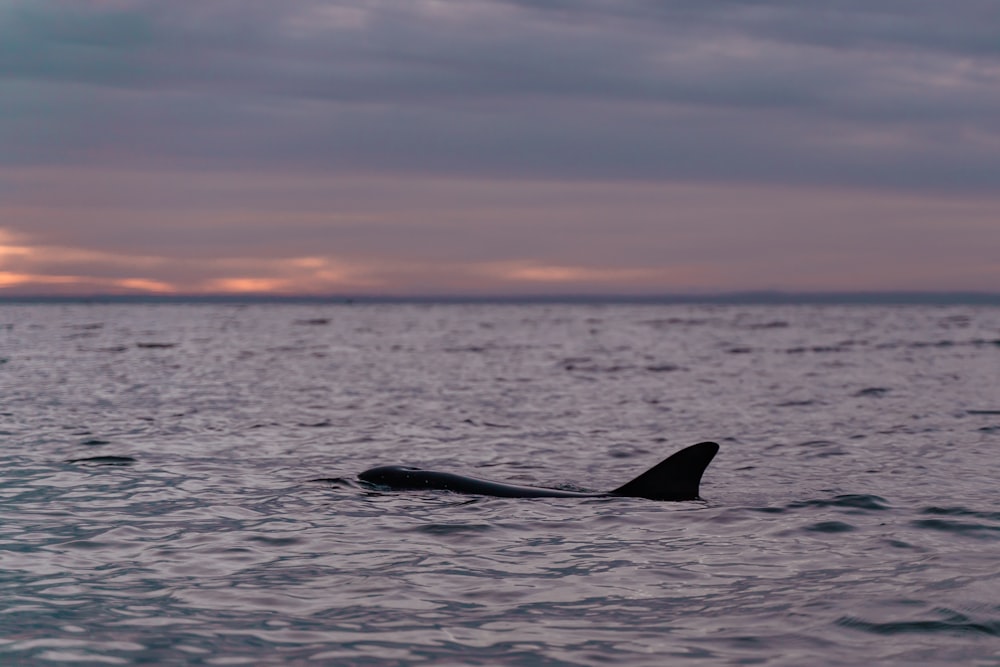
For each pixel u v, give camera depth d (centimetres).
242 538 1160
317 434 2172
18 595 921
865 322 13988
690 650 782
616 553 1098
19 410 2575
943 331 9938
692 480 1422
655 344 7156
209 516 1282
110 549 1100
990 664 750
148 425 2275
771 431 2286
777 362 5006
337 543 1139
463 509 1330
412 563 1052
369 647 788
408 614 874
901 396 3164
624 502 1381
